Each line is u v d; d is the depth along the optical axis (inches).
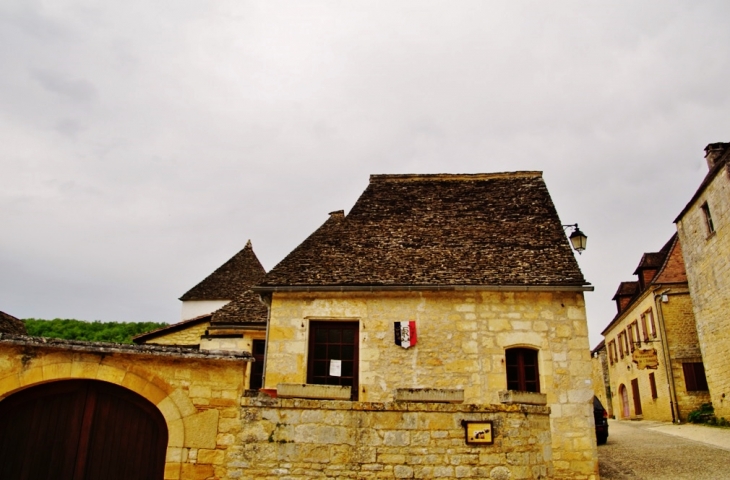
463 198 565.9
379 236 514.3
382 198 573.6
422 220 535.2
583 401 408.2
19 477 266.4
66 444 273.1
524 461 270.1
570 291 434.3
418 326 438.3
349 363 440.1
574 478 390.3
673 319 798.5
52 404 277.4
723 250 645.9
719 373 675.4
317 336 449.4
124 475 271.7
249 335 531.5
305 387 276.5
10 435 270.4
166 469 264.8
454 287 436.1
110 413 279.6
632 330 994.1
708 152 712.4
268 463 265.0
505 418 271.9
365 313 446.0
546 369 418.6
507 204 548.1
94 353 276.5
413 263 470.3
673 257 842.2
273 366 436.5
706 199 684.7
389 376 427.2
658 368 817.5
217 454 268.8
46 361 272.5
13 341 264.4
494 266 458.0
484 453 264.7
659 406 840.9
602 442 584.4
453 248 488.7
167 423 271.1
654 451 511.5
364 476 260.2
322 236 520.1
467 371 423.8
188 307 782.5
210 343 530.0
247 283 793.6
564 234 494.3
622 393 1138.7
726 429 623.8
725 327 653.9
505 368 422.9
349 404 269.6
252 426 270.8
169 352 276.5
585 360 418.0
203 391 277.7
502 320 434.3
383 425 267.0
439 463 261.7
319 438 266.1
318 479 260.7
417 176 601.3
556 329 428.1
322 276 458.9
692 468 422.9
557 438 401.4
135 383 275.3
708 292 697.0
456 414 269.7
